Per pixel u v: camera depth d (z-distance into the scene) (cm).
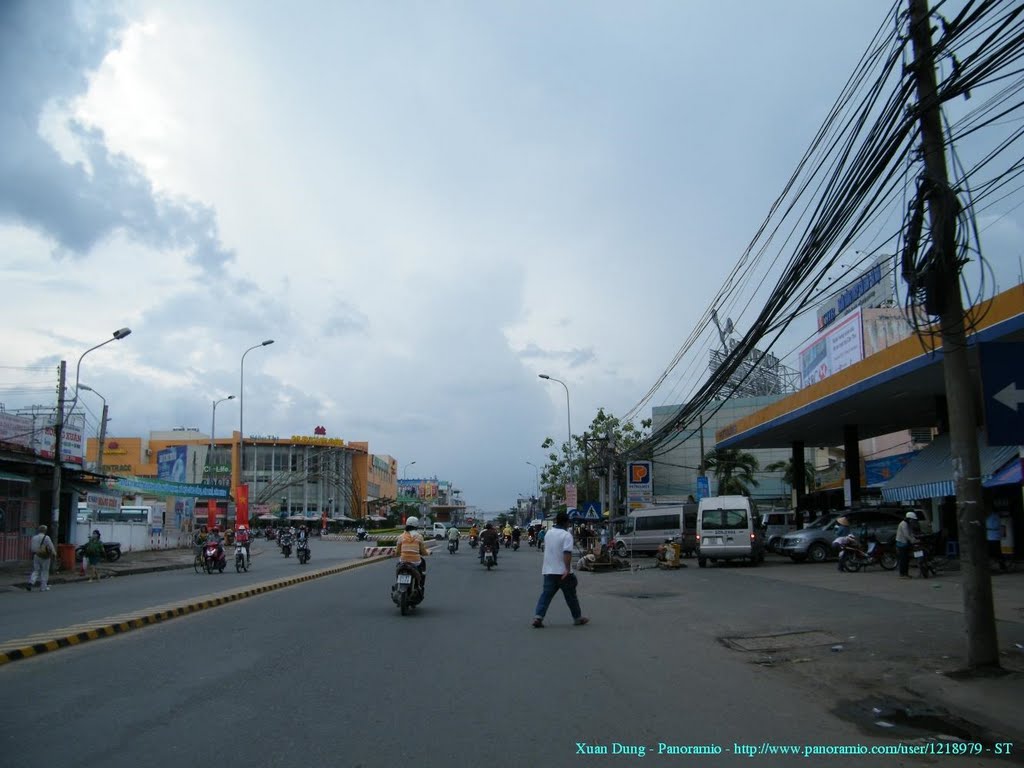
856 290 3438
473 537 5181
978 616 845
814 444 3844
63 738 621
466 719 679
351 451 10519
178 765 557
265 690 789
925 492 2250
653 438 3475
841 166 1131
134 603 1659
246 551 2939
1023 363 825
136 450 8838
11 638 1093
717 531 2753
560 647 1062
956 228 862
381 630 1218
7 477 2783
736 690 803
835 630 1170
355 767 554
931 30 880
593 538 3516
